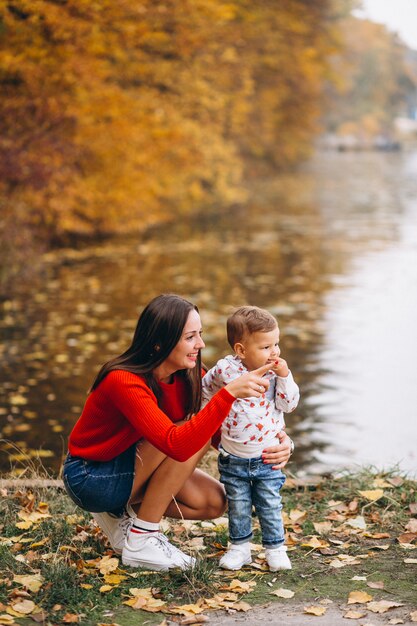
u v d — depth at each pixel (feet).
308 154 154.61
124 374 11.82
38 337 33.91
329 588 11.92
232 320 12.33
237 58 72.90
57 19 42.47
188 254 56.80
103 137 57.62
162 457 12.28
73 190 56.95
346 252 58.29
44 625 10.75
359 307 40.29
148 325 11.93
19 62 44.06
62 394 26.55
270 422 12.34
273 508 12.50
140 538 12.46
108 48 47.70
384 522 14.52
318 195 104.22
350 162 190.60
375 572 12.37
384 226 73.56
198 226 72.43
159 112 62.13
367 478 16.99
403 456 21.39
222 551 13.24
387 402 25.96
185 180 77.15
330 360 30.81
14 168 46.62
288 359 30.91
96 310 39.06
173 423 12.45
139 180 63.36
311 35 90.22
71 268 50.39
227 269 50.96
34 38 42.96
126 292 43.39
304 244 62.18
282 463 12.50
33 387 27.22
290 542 13.78
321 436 23.02
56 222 58.34
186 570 12.32
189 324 11.92
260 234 67.97
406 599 11.44
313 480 17.01
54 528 14.10
